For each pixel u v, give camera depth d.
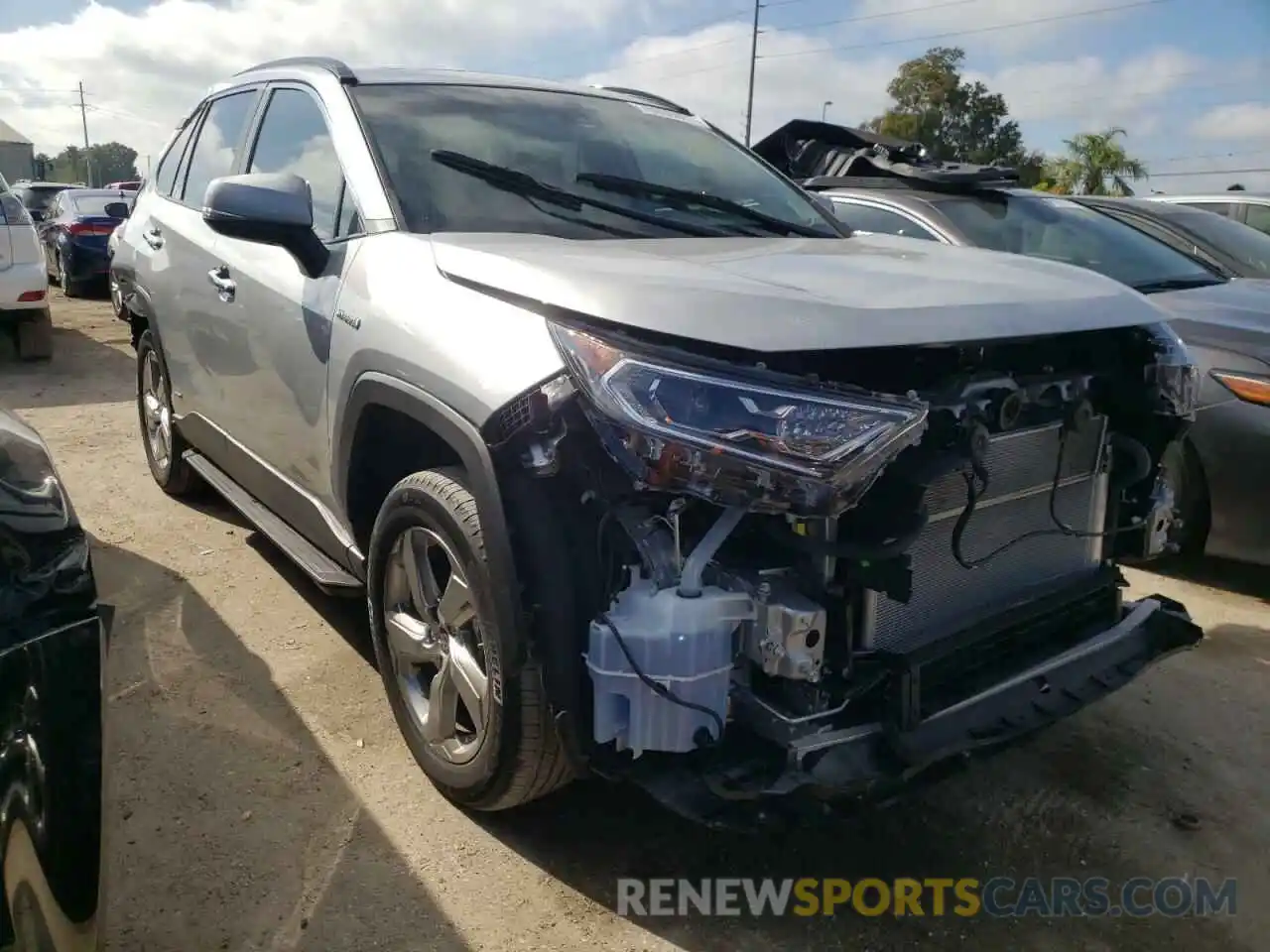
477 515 2.37
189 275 4.09
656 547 2.08
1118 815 2.88
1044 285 2.56
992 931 2.42
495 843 2.62
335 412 2.89
